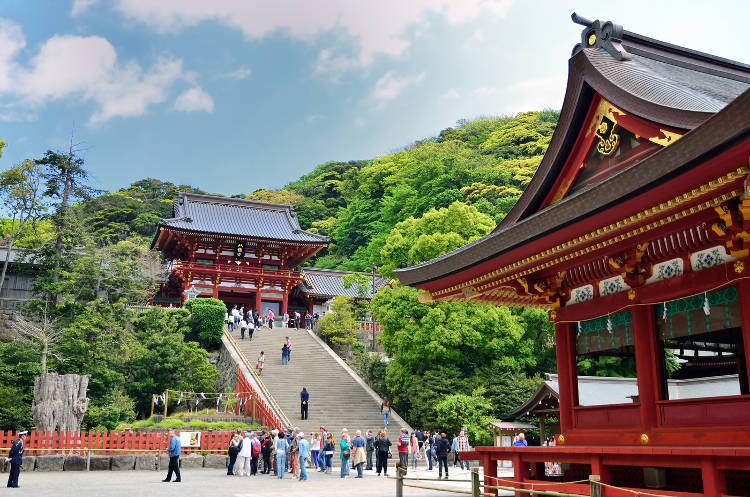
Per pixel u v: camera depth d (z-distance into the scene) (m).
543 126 114.44
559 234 12.21
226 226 68.38
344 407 39.47
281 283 69.62
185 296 63.25
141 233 92.81
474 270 15.12
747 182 9.17
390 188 101.31
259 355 47.69
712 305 11.69
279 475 25.75
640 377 12.66
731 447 10.07
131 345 40.72
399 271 17.09
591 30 14.46
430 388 38.12
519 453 14.61
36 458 26.98
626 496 11.66
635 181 9.89
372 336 57.53
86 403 30.08
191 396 41.22
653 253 12.38
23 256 44.16
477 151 110.94
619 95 12.73
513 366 39.22
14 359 37.38
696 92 12.97
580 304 14.82
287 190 126.69
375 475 27.05
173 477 25.23
